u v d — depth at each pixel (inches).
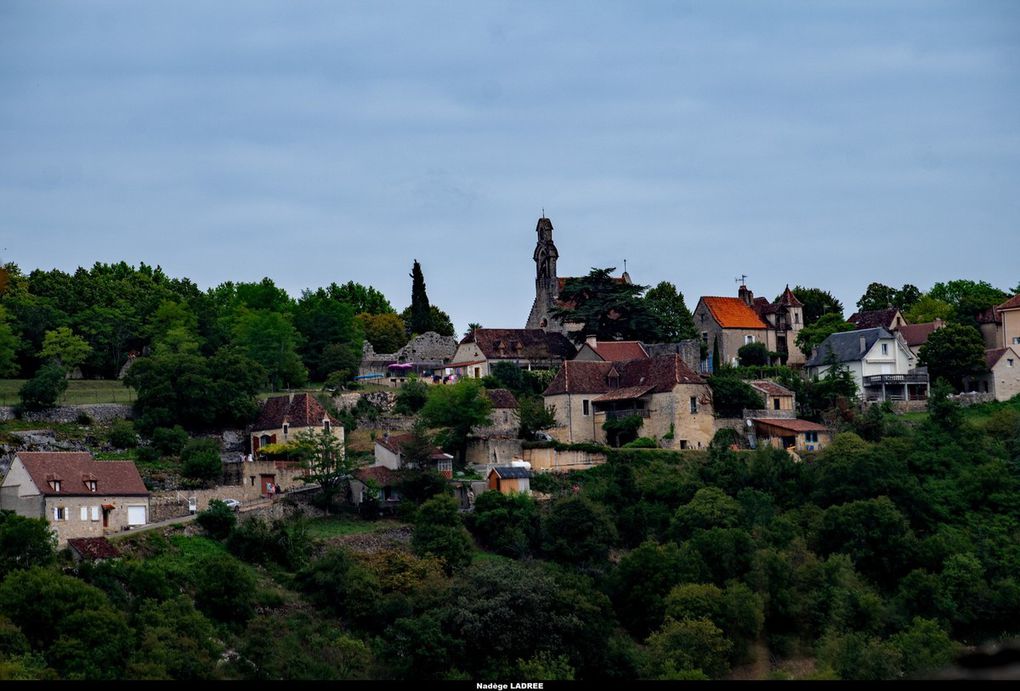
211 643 5536.4
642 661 6240.2
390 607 6318.9
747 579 6968.5
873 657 6205.7
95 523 6776.6
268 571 6624.0
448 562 6943.9
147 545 6476.4
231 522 6855.3
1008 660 1290.6
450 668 5890.8
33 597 5275.6
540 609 6254.9
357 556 6820.9
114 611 5413.4
